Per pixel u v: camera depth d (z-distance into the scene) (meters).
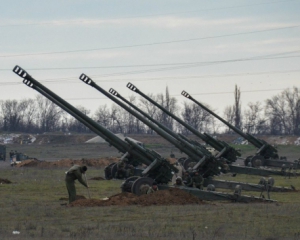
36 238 50.22
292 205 73.69
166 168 88.00
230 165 132.88
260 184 94.88
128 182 85.19
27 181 112.19
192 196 77.56
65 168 159.75
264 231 55.38
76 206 72.50
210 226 57.94
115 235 51.88
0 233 52.97
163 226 57.53
